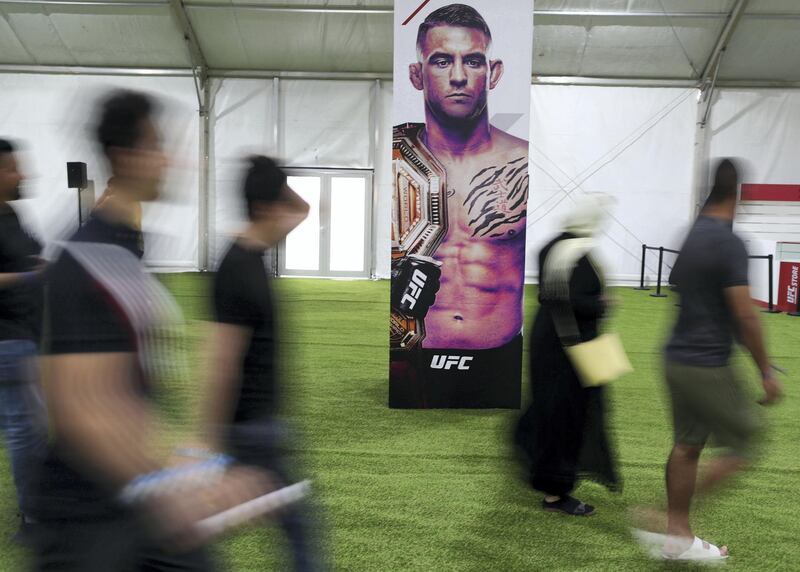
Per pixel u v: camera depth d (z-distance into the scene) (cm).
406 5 418
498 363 435
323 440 365
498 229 429
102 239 95
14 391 153
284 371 142
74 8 1167
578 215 262
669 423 417
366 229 1303
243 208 143
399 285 431
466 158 425
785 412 442
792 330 800
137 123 98
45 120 1222
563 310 253
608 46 1208
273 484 131
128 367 93
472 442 367
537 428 272
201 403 127
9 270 173
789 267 968
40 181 1209
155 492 99
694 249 209
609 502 289
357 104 1277
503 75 421
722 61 1206
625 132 1256
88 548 98
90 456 92
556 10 1161
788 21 1141
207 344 132
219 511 113
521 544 246
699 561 231
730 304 205
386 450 351
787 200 1236
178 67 1247
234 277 133
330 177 1290
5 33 1188
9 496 152
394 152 425
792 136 1233
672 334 217
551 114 1256
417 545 244
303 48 1239
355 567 226
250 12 1184
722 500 292
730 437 211
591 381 245
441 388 434
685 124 1248
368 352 612
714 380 207
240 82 1264
